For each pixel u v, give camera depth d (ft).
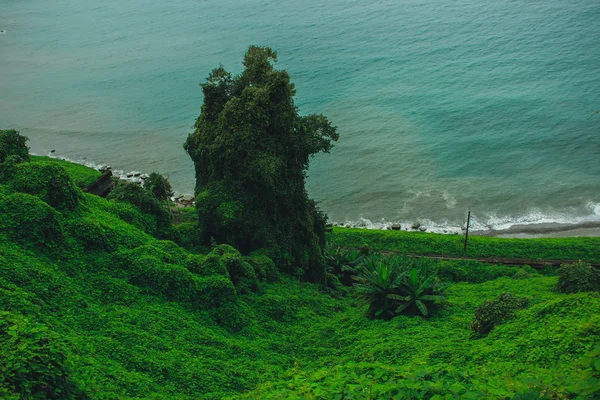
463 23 385.70
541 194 183.11
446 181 192.95
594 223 165.89
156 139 234.99
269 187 86.48
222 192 88.99
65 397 36.42
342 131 234.99
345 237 137.39
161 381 47.78
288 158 92.89
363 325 70.95
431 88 281.13
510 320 53.72
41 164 71.26
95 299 59.11
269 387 43.70
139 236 75.92
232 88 94.38
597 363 23.65
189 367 50.72
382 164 205.87
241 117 86.22
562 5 404.36
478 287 95.96
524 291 85.92
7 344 35.55
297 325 72.43
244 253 91.50
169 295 65.31
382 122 242.78
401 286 75.66
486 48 336.08
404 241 134.51
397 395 30.53
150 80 316.60
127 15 512.22
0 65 374.43
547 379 28.17
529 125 234.17
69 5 597.52
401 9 436.76
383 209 177.68
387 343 58.23
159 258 68.95
